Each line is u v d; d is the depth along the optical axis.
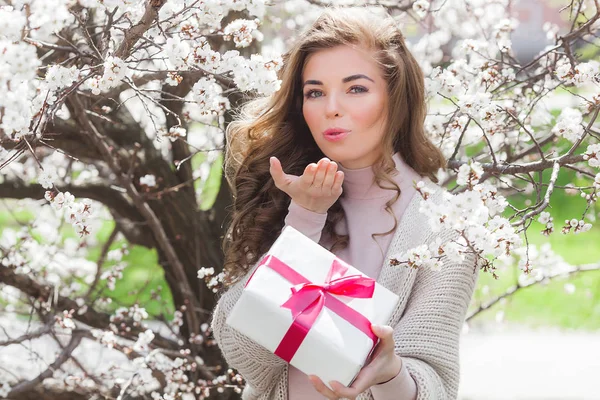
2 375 3.09
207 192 3.55
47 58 2.40
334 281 1.37
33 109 1.59
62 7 1.48
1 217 5.62
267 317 1.33
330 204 1.56
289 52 1.83
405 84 1.66
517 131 2.52
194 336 2.87
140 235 3.33
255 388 1.65
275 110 1.79
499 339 5.27
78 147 2.87
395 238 1.59
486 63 2.19
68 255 3.50
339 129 1.59
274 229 1.81
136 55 2.30
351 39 1.61
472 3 3.07
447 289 1.53
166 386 2.73
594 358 4.90
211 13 1.70
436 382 1.45
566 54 2.10
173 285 3.09
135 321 2.93
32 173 3.24
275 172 1.55
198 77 2.10
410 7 2.70
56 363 2.84
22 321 3.84
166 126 2.85
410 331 1.50
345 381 1.29
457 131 2.36
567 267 3.06
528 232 7.19
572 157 1.80
